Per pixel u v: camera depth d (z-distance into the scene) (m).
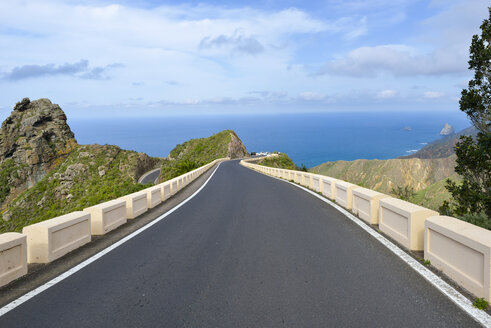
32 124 147.50
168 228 8.22
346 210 10.02
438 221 4.76
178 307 3.67
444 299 3.73
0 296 4.14
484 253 3.64
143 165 130.88
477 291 3.76
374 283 4.25
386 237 6.64
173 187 16.92
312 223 8.26
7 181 138.12
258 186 19.72
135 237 7.29
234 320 3.32
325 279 4.43
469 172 7.29
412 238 5.70
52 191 108.88
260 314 3.43
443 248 4.60
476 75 7.40
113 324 3.30
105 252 6.11
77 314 3.56
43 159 143.25
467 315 3.34
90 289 4.29
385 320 3.25
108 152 125.25
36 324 3.35
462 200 7.27
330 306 3.59
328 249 5.91
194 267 5.10
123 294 4.09
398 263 5.02
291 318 3.33
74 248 6.34
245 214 9.94
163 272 4.89
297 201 12.44
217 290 4.13
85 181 111.44
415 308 3.51
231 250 6.02
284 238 6.81
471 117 7.57
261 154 139.62
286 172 26.41
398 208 6.24
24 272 4.93
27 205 105.69
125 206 9.07
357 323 3.20
